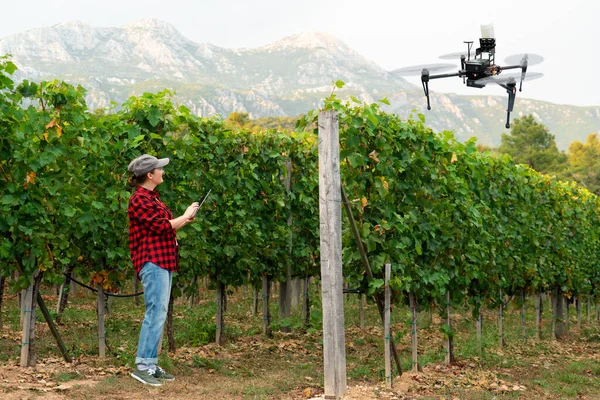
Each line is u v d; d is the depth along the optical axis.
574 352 11.77
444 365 8.82
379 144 7.05
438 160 8.52
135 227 6.00
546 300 20.47
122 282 7.60
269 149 10.17
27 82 6.51
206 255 8.20
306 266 10.95
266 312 10.09
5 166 6.33
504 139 64.81
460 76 6.40
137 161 6.03
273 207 10.19
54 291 14.11
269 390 6.33
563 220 14.13
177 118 8.12
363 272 7.09
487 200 10.75
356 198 7.03
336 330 5.89
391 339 7.16
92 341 8.39
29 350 6.51
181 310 12.55
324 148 5.82
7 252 6.33
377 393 6.36
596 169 55.75
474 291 10.09
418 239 8.02
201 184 8.73
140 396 5.61
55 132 6.57
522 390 7.54
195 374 6.90
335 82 6.69
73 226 7.12
